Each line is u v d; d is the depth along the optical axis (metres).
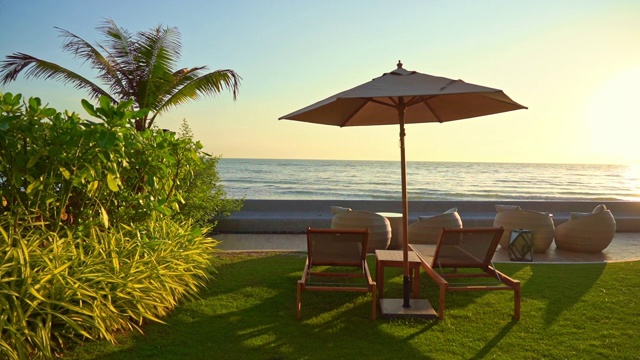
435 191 40.03
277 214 13.54
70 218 5.34
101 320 4.14
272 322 4.99
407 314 5.16
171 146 6.58
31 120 4.42
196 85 11.79
